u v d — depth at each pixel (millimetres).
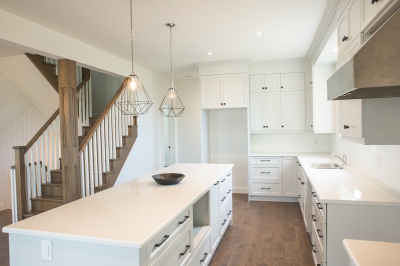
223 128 5988
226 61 4977
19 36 2908
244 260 2928
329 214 2078
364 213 2021
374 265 1078
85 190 3814
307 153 5215
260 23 3201
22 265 1625
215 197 2998
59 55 3398
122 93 4656
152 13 2871
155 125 5859
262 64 5180
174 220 1882
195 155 6559
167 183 2627
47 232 1539
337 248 2072
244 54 4566
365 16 1725
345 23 2262
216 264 2854
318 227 2414
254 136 5715
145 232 1509
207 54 4520
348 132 2146
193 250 2266
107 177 4164
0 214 4648
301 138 5430
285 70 5086
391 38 1133
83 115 4934
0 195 4820
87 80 5094
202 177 3020
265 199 5234
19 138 5035
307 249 3150
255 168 5148
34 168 3934
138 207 1963
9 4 2609
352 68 1167
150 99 5215
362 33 1814
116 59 4520
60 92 3523
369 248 1224
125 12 2834
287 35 3637
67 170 3490
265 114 5188
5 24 2770
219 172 3336
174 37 3633
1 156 4801
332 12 2811
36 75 4570
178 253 1947
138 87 5164
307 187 3334
